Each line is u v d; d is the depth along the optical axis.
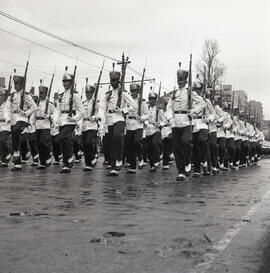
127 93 11.52
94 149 12.72
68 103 11.61
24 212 5.47
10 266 3.38
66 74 11.70
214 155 13.84
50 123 13.67
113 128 11.33
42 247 3.90
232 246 4.07
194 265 3.48
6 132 13.23
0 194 7.01
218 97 15.45
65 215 5.32
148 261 3.56
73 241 4.11
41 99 13.56
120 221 5.05
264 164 23.53
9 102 12.41
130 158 12.39
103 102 11.71
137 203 6.40
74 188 7.96
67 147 11.47
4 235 4.29
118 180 9.83
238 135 18.16
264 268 3.48
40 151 13.02
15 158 12.14
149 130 13.61
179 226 4.87
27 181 9.03
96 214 5.43
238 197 7.56
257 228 4.88
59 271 3.28
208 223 5.08
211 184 9.84
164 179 10.62
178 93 11.01
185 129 10.76
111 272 3.28
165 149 15.14
